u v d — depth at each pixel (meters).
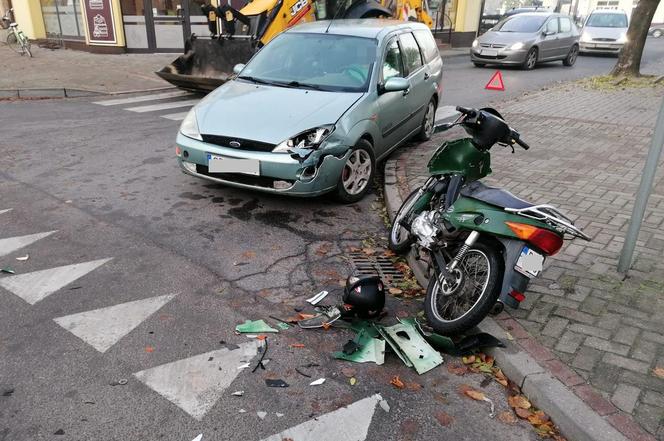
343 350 3.64
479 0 26.72
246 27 11.85
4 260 4.65
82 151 7.89
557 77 16.25
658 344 3.57
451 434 2.99
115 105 11.30
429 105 8.48
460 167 4.18
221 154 5.53
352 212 6.00
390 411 3.14
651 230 5.20
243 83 6.62
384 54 6.76
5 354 3.47
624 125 9.38
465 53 22.98
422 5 15.79
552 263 4.59
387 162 7.42
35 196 6.12
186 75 11.77
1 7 19.95
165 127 9.41
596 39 22.73
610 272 4.44
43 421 2.95
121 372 3.34
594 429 2.88
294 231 5.45
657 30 44.25
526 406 3.20
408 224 4.68
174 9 17.33
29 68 14.66
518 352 3.49
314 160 5.43
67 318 3.86
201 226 5.46
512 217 3.45
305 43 6.99
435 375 3.46
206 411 3.06
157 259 4.76
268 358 3.54
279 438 2.90
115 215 5.65
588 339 3.63
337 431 2.97
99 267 4.58
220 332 3.78
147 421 2.97
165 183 6.62
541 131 8.97
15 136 8.62
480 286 3.69
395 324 3.98
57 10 18.45
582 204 5.84
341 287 4.46
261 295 4.27
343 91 6.24
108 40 17.45
